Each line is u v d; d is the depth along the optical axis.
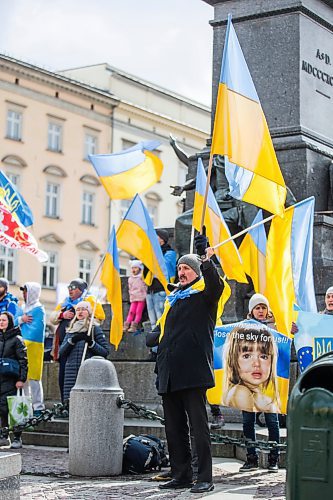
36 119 49.94
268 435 8.98
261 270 10.54
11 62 48.16
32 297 11.99
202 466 7.66
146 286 13.14
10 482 5.97
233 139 8.48
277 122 13.40
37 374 11.80
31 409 10.30
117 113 54.66
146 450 8.95
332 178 13.23
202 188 10.65
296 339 8.83
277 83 13.45
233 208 12.69
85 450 8.73
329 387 4.53
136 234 11.59
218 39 14.02
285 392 8.81
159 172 13.16
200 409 7.68
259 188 9.69
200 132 60.31
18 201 13.03
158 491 7.75
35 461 9.70
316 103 13.66
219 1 14.00
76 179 52.25
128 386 12.29
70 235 51.84
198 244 7.67
